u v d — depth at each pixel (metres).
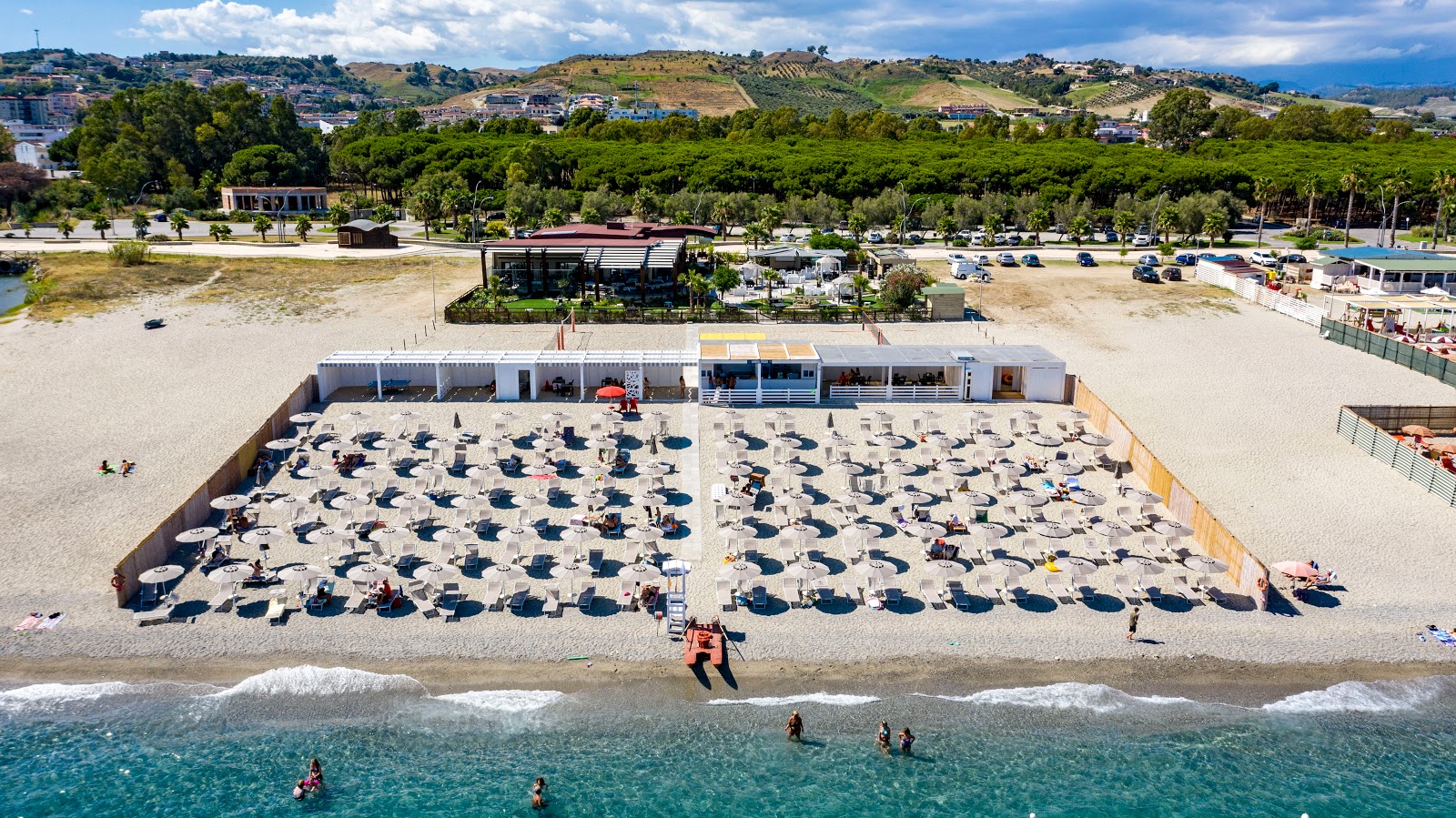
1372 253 101.44
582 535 39.44
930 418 56.94
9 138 191.62
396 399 60.72
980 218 151.75
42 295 91.00
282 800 28.97
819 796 29.44
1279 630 37.00
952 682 34.25
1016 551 42.38
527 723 32.19
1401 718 32.75
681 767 30.53
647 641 36.19
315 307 89.06
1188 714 32.88
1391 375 68.38
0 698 32.62
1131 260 120.62
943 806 29.08
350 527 42.94
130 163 184.00
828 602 38.72
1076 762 30.84
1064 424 56.09
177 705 32.66
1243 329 82.25
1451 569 41.00
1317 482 49.75
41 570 39.94
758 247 120.62
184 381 65.25
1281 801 29.34
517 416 57.84
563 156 189.12
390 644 35.62
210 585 38.91
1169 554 41.84
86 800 28.88
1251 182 165.62
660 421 54.72
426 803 28.88
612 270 97.25
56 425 56.72
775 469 50.03
